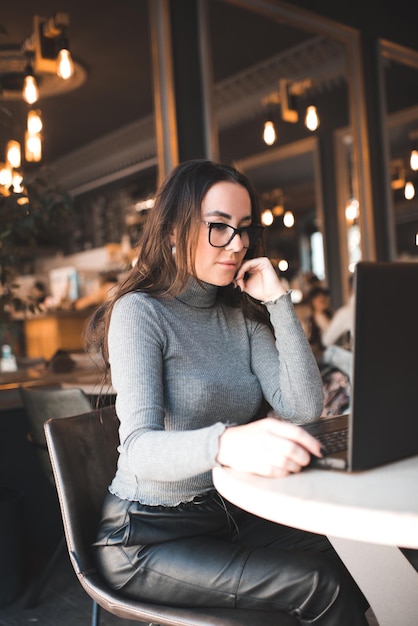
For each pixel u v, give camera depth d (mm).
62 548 2553
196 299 1474
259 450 1015
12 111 4109
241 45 4887
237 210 1443
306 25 4449
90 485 1437
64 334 5918
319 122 6184
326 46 5230
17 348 4645
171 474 1107
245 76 5426
